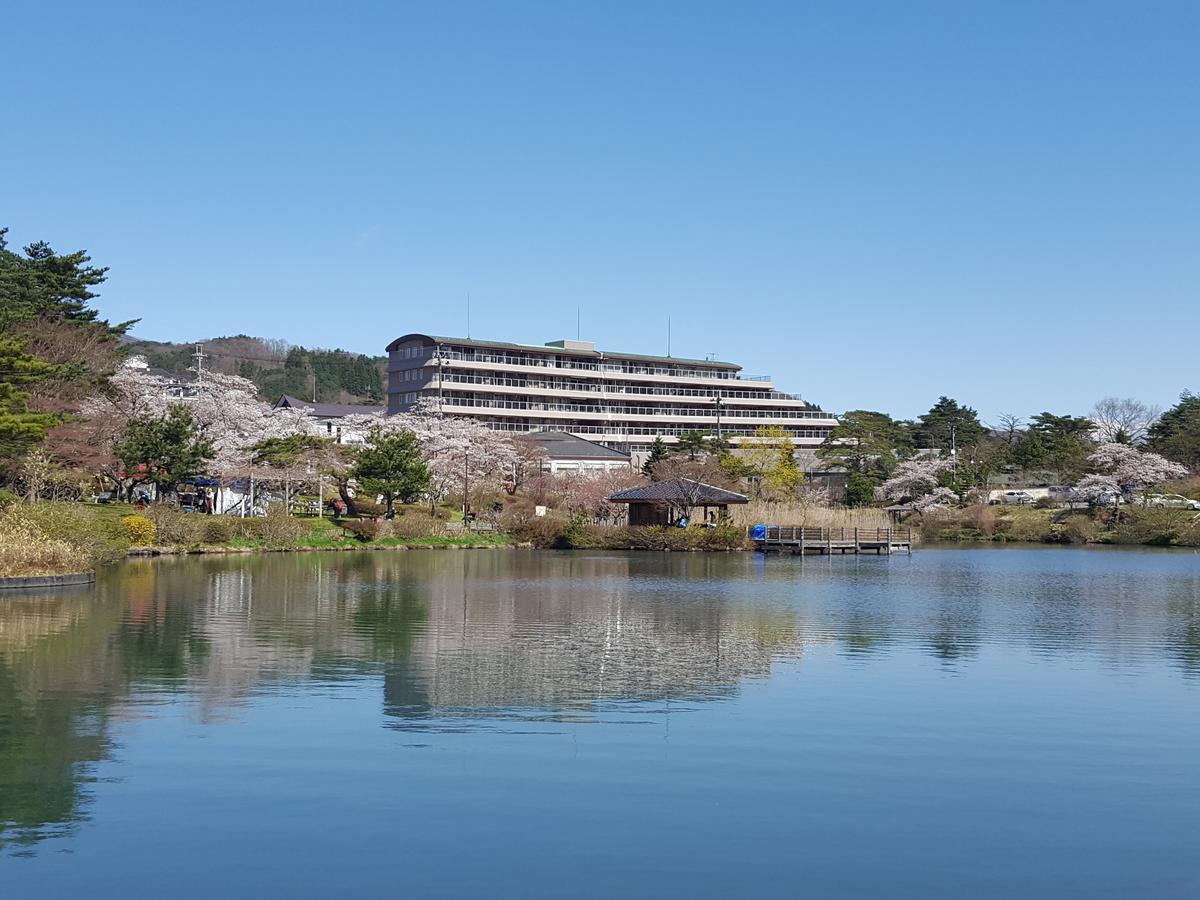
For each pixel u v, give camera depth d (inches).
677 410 4918.8
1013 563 2078.0
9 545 1182.3
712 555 2231.8
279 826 380.8
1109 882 344.5
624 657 756.0
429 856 355.9
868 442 4010.8
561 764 463.2
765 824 391.9
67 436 1764.3
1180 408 3890.3
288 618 946.7
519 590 1296.8
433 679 655.8
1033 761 481.7
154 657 713.6
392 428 2915.8
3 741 485.4
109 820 383.9
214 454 2250.2
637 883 337.4
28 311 1768.0
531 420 4463.6
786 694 626.2
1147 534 2974.9
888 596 1294.3
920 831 388.2
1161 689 658.8
